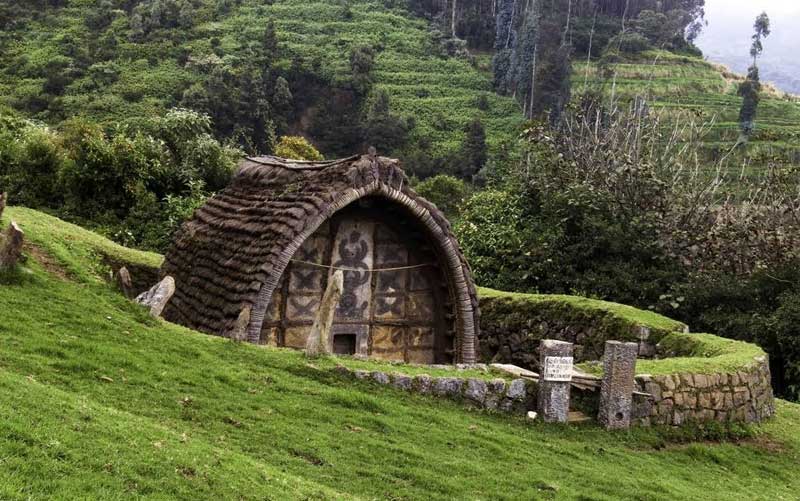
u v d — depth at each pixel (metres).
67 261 12.51
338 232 12.77
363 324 12.99
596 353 15.66
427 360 13.48
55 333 8.88
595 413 11.02
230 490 6.09
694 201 21.66
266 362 9.94
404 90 62.12
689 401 11.46
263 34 64.50
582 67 62.94
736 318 18.20
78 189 22.53
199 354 9.58
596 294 19.44
